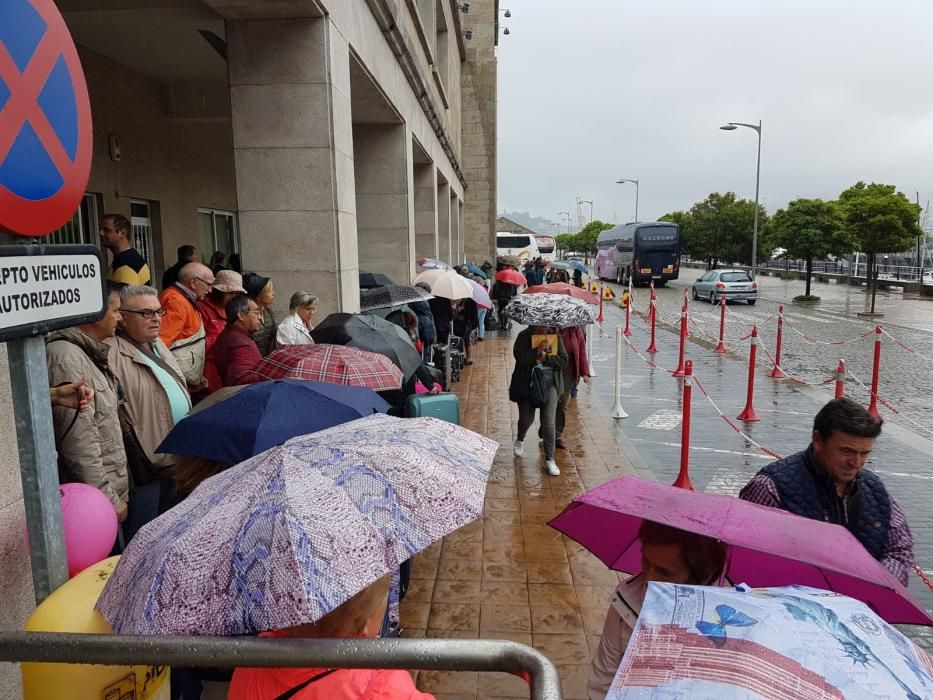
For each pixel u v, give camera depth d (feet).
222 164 43.34
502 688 11.76
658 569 7.16
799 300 96.12
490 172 114.52
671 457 25.95
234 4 20.89
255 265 23.56
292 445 6.35
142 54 29.55
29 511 7.32
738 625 4.42
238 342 16.08
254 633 4.98
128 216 31.81
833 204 96.02
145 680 7.33
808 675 4.00
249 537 5.07
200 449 9.39
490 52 111.55
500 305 59.57
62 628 6.77
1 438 8.23
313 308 19.66
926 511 20.81
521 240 161.48
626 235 142.00
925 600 15.75
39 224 7.27
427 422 7.52
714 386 38.73
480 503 6.10
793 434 29.07
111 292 11.06
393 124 42.68
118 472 10.52
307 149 22.95
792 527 6.76
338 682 4.59
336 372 13.57
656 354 50.39
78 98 7.92
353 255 26.02
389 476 5.85
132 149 32.14
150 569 5.17
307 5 21.06
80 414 9.51
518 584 15.31
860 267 146.61
